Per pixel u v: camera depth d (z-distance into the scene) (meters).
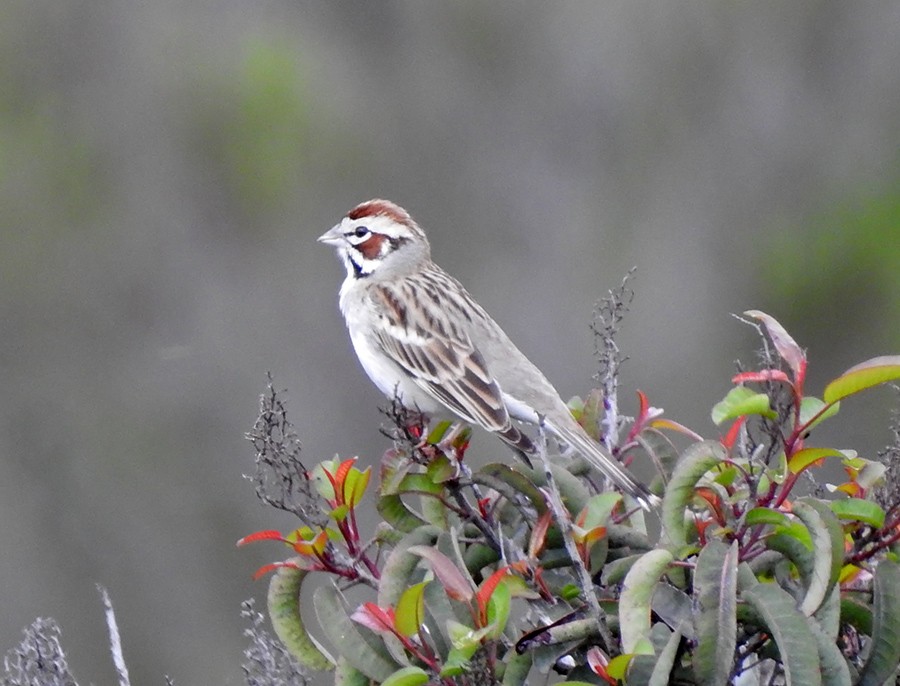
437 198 19.19
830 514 4.59
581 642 4.90
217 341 17.78
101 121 19.39
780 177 19.77
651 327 17.64
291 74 19.34
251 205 18.81
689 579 4.98
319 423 16.69
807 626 4.48
